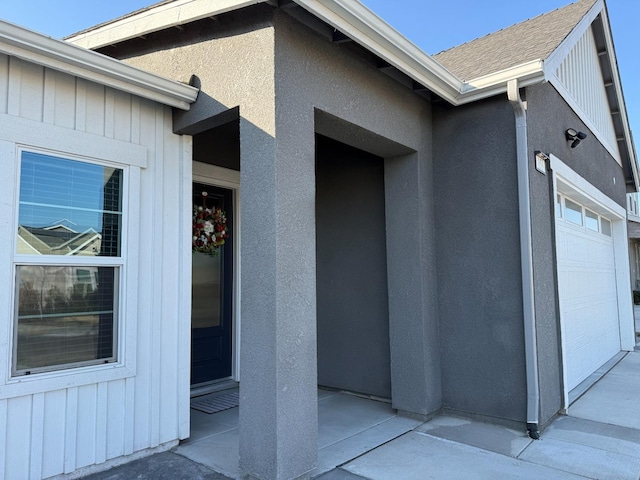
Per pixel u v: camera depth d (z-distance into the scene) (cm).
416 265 416
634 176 855
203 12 312
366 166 493
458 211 425
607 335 695
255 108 295
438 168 439
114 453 306
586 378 562
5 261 264
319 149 533
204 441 354
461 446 348
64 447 283
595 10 604
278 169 284
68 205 296
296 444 283
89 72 287
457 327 420
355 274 497
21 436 265
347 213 507
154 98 322
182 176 359
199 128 347
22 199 276
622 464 317
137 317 324
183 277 354
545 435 373
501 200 402
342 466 313
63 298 292
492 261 404
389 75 379
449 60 598
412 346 416
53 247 288
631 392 507
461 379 416
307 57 309
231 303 524
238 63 308
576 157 545
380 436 369
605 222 767
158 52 371
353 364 494
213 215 499
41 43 260
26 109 276
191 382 478
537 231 406
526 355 379
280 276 281
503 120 404
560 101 499
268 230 284
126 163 324
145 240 333
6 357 262
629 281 788
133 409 318
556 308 436
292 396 283
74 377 288
